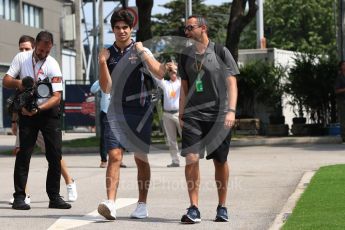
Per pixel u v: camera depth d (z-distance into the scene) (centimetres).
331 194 1689
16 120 1691
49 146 1636
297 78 4066
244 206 1650
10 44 7300
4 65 7088
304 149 3312
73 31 8275
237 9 4009
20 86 1620
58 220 1478
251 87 4188
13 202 1645
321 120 4109
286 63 4600
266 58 4512
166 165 2652
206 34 1418
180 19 8731
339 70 3600
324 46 11581
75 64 8450
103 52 1461
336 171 2205
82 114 6372
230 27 4025
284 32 12062
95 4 5294
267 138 3769
